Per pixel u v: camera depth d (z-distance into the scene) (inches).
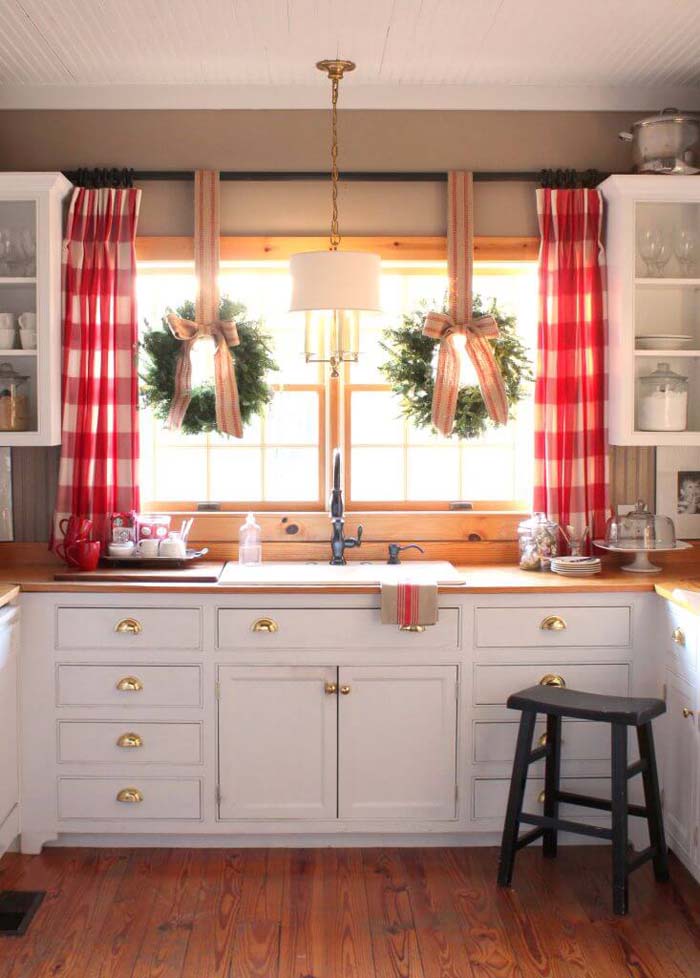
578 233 164.4
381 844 150.4
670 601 142.9
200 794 148.6
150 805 148.6
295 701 147.6
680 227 157.9
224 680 147.3
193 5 132.3
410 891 135.8
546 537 161.2
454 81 164.2
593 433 165.2
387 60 154.1
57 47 147.6
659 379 158.7
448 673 147.6
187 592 146.0
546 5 133.0
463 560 169.6
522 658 147.8
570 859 145.9
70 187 161.5
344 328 146.1
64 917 128.6
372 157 166.7
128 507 163.8
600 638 148.0
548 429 165.5
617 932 124.8
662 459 169.3
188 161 165.8
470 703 148.0
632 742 149.9
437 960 118.3
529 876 140.3
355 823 148.7
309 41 145.8
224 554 169.0
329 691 147.2
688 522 169.8
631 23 139.4
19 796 147.5
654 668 148.6
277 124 165.9
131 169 164.9
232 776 148.3
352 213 166.7
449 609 146.8
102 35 143.1
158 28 140.5
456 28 141.0
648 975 115.1
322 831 148.9
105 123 165.3
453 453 175.0
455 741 148.3
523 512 170.6
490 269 171.6
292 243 165.9
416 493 175.2
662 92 167.3
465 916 128.9
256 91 165.2
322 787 148.6
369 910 130.4
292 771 148.4
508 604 147.2
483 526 169.5
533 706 134.0
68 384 161.5
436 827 149.1
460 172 165.6
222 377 161.3
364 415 174.4
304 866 143.6
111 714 147.8
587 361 165.0
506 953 119.9
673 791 143.8
